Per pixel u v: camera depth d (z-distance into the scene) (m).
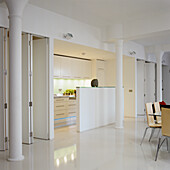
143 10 5.53
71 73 8.74
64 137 5.65
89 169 3.46
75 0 4.80
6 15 4.54
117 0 4.86
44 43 5.41
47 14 5.37
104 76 10.19
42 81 5.44
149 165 3.62
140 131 6.38
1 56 4.48
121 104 6.92
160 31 5.86
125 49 8.55
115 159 3.93
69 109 7.97
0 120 4.49
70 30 6.03
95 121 6.97
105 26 6.94
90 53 8.08
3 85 4.48
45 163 3.74
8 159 3.89
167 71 13.34
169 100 13.31
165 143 5.00
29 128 4.98
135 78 9.34
